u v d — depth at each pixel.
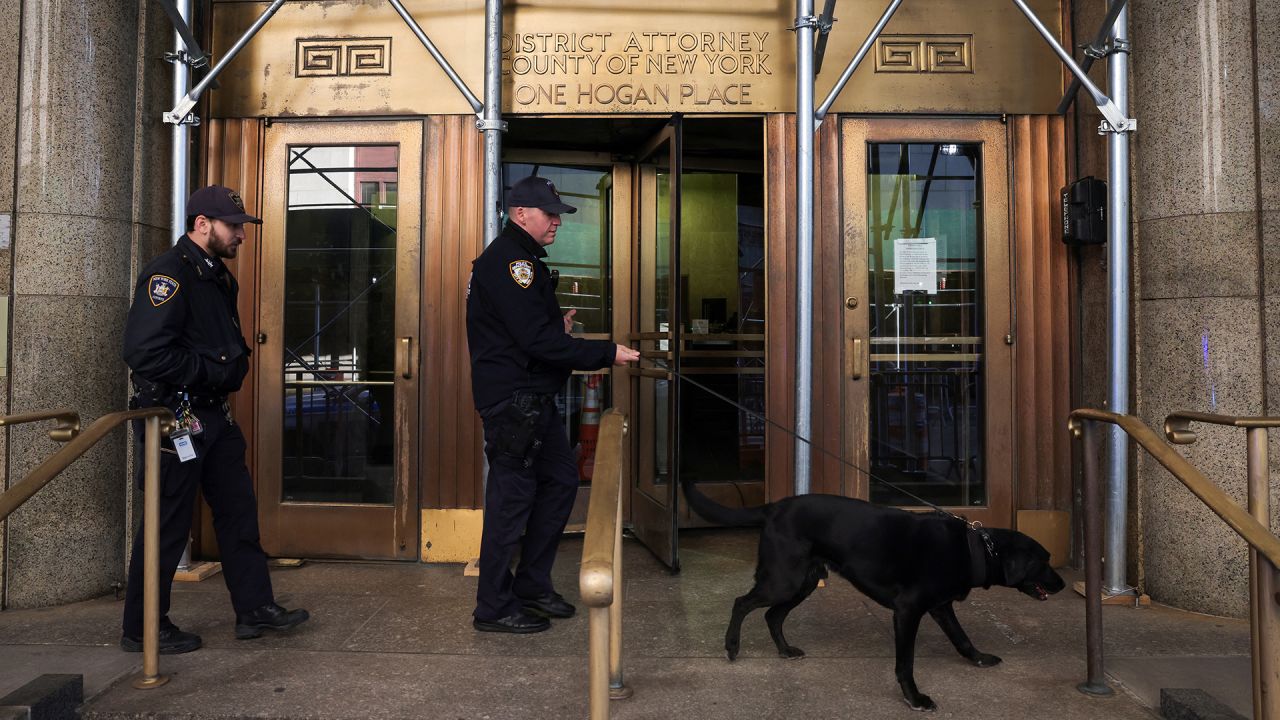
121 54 3.87
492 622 3.25
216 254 3.05
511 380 3.19
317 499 4.34
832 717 2.51
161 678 2.74
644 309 4.65
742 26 4.25
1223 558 3.52
